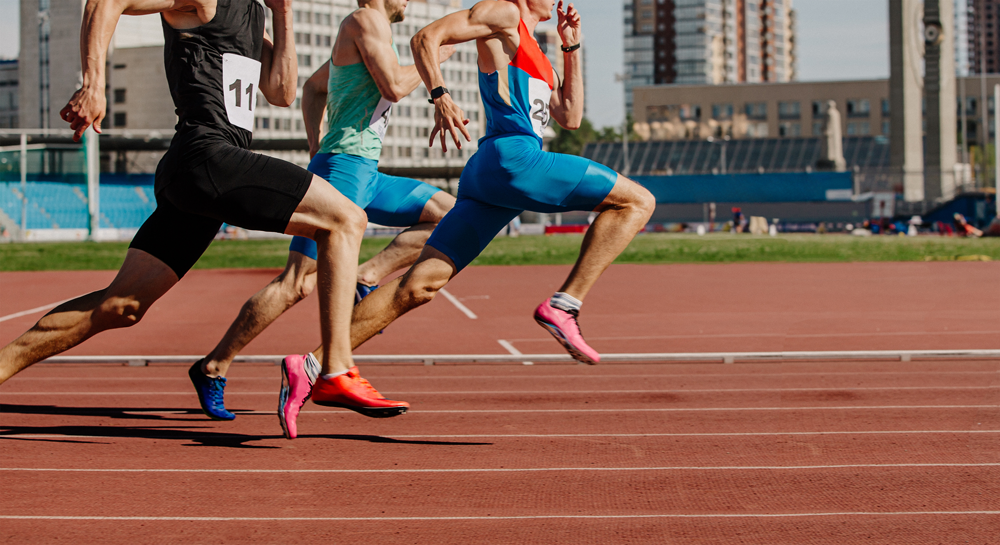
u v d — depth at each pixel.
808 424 4.56
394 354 7.68
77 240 48.03
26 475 3.59
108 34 3.45
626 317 11.05
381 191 4.76
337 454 3.96
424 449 4.06
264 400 5.45
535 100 4.04
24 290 16.23
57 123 69.44
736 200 54.12
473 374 6.43
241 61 3.87
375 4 4.46
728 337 8.97
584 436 4.32
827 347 8.05
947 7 60.62
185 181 3.68
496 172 3.98
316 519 3.03
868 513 3.06
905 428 4.43
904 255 25.14
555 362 6.91
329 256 3.80
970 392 5.48
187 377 6.39
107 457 3.90
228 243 43.66
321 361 3.89
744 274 18.84
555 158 3.99
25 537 2.84
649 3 141.50
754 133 96.88
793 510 3.11
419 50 3.89
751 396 5.42
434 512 3.10
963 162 77.38
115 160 63.66
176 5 3.67
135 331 9.84
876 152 77.19
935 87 61.09
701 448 4.05
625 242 4.04
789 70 158.62
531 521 3.00
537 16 4.20
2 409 5.11
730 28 142.75
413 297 3.96
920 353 6.91
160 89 67.31
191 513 3.09
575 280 4.07
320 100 5.02
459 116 3.91
